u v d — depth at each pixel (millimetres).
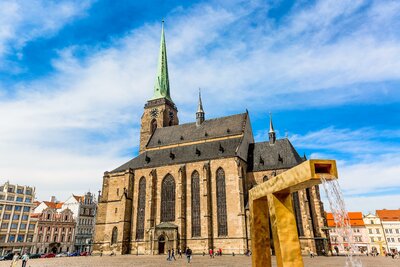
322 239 68062
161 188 80438
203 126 94875
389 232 120875
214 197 73688
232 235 68750
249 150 85375
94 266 41688
